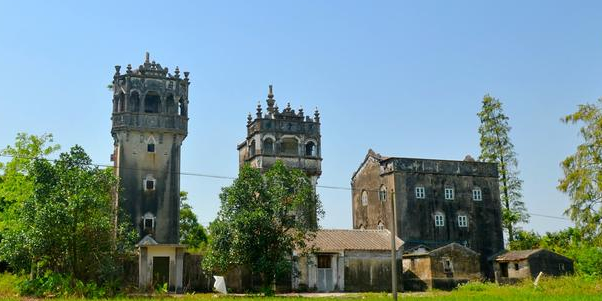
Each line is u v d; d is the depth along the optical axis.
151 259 46.12
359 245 53.81
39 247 36.47
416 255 58.06
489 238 65.69
